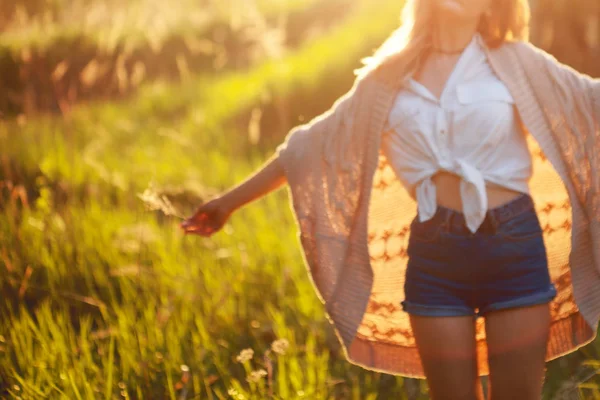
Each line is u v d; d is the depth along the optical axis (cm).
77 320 476
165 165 792
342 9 1691
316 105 1038
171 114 1155
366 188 286
